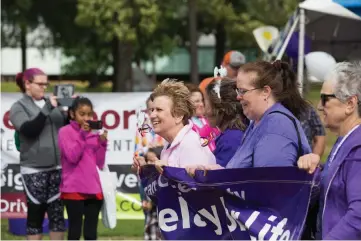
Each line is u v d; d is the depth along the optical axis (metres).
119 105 12.68
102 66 52.34
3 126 12.62
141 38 41.00
